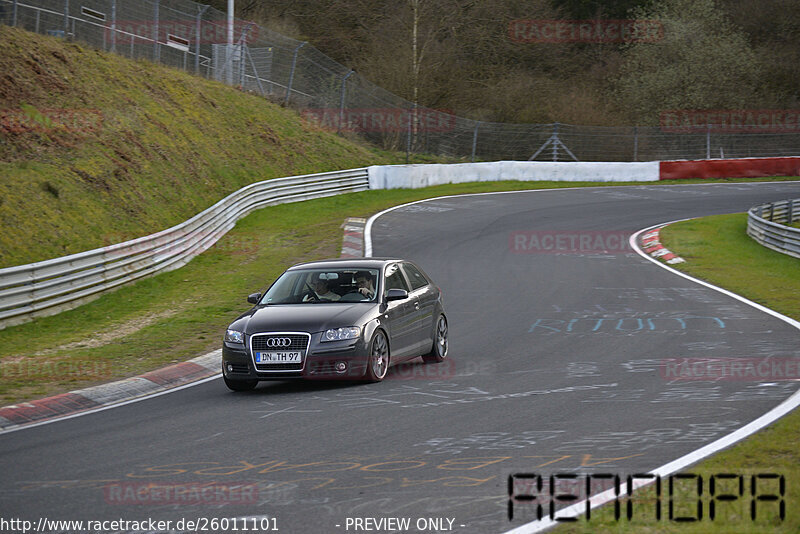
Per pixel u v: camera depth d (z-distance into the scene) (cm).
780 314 3628
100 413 2280
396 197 8419
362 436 1881
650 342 3100
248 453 1767
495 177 10081
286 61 10419
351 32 13512
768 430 1811
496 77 13500
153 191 6394
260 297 2759
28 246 4672
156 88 8075
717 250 5738
